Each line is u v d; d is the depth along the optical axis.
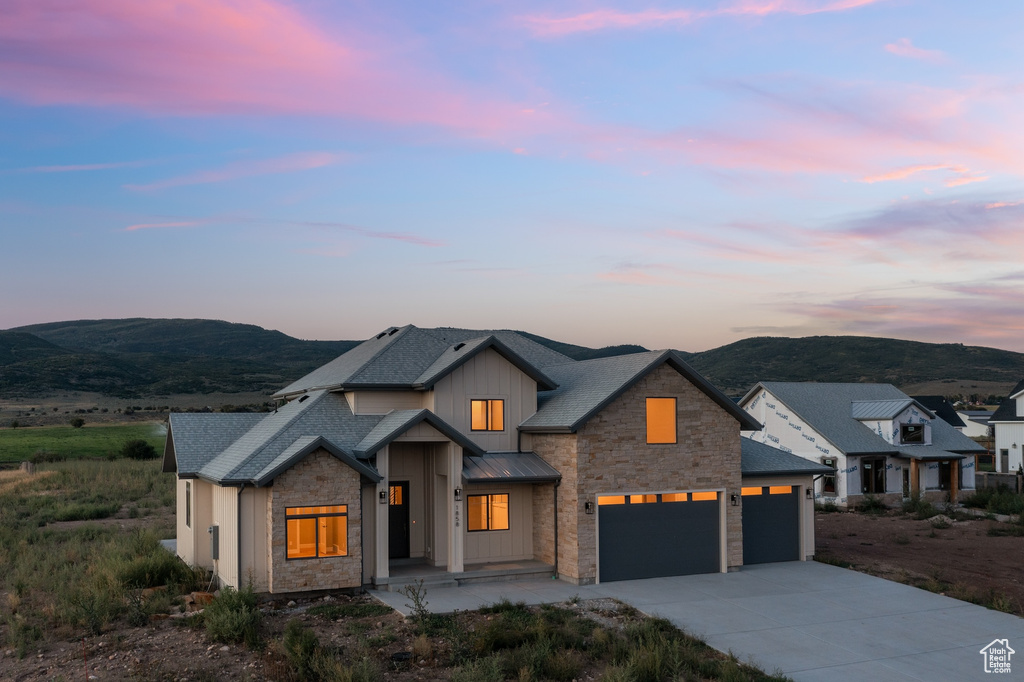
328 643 15.93
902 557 26.41
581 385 24.53
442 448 22.47
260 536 19.67
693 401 23.72
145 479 45.81
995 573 23.86
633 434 22.80
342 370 25.89
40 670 14.87
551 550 22.98
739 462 24.23
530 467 22.98
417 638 16.03
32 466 52.03
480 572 21.97
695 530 23.64
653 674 14.50
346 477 20.09
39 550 25.64
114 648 15.95
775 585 22.12
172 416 25.28
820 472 25.95
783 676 14.78
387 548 20.86
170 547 26.67
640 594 20.88
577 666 14.76
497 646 15.76
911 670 15.31
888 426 42.22
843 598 20.70
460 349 24.56
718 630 17.78
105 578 20.80
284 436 21.36
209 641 16.19
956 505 41.44
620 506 22.72
